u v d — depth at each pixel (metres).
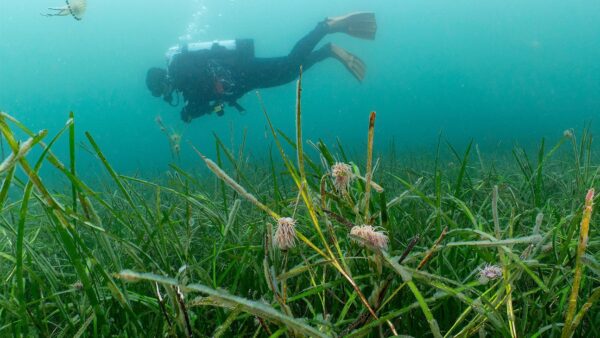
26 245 1.30
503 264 0.84
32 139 0.73
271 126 0.87
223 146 1.83
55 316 1.31
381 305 0.89
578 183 1.96
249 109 50.75
